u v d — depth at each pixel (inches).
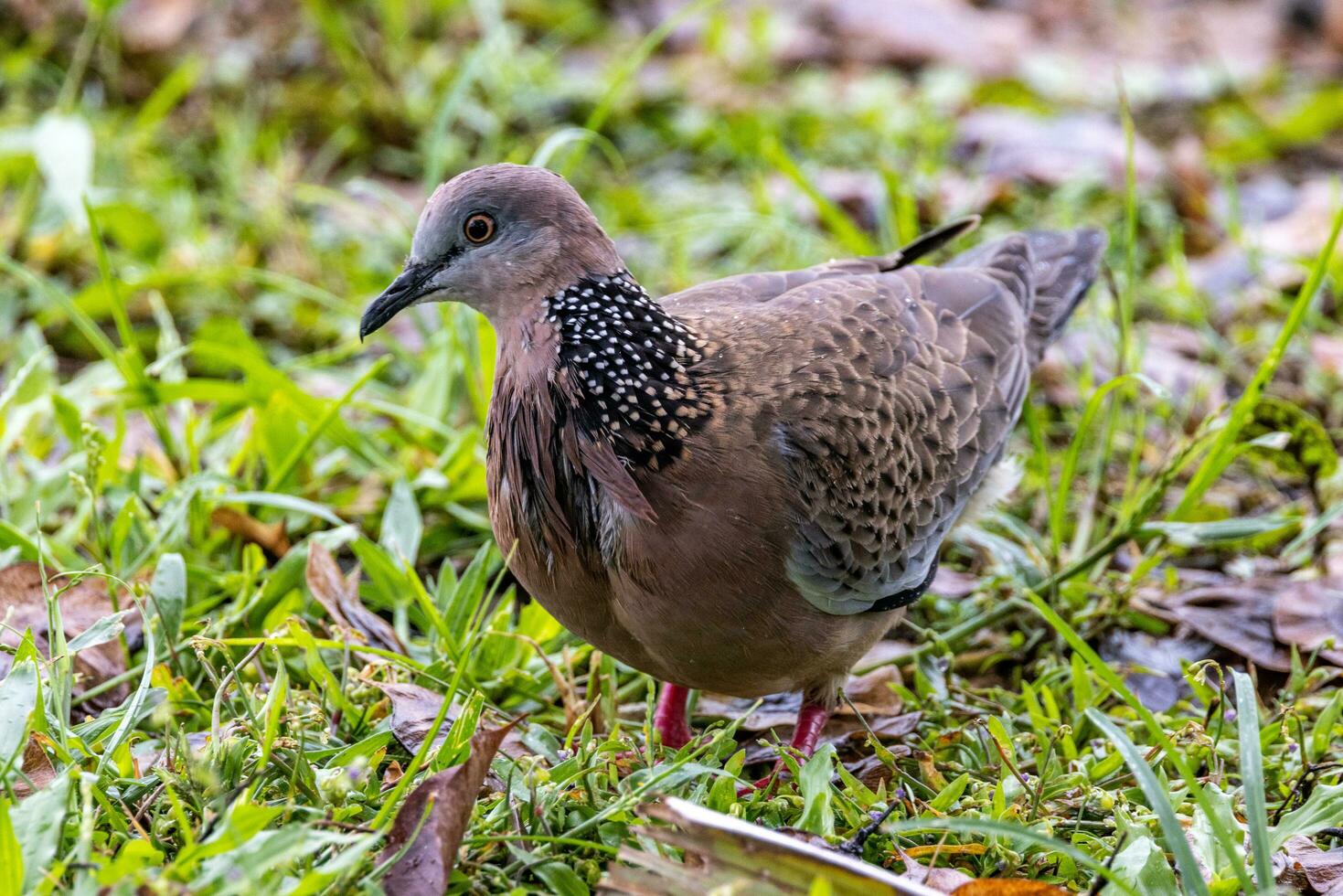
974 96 711.7
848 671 346.9
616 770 297.9
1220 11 877.8
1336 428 487.8
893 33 765.9
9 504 395.2
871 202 593.3
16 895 229.9
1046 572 405.4
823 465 315.3
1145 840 271.7
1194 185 623.2
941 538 360.2
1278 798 320.2
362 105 634.2
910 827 260.4
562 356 308.5
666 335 311.9
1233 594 394.9
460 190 315.3
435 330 498.3
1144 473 464.8
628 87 669.9
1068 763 329.4
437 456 433.7
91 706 335.6
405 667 328.5
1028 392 396.2
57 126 515.5
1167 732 335.0
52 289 420.8
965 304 388.8
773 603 312.3
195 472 406.6
